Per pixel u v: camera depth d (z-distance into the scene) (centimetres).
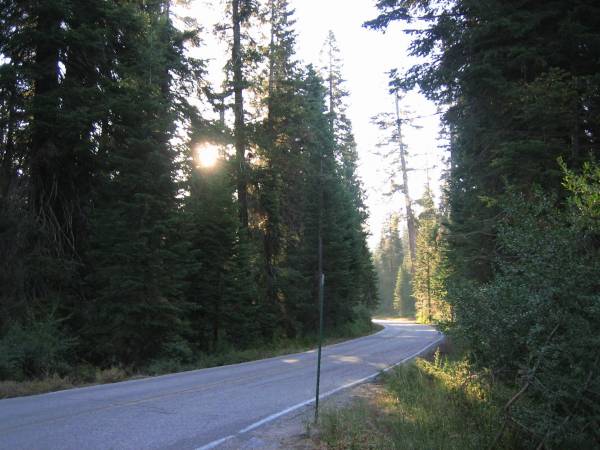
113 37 1838
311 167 3089
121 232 1673
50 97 1598
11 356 1312
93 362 1678
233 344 2322
